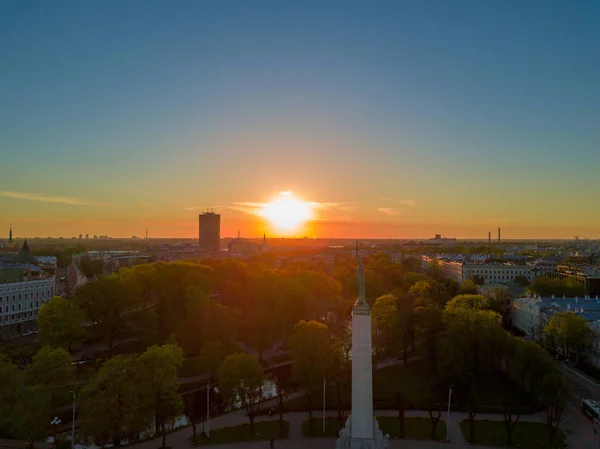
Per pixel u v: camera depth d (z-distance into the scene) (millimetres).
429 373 161500
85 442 118312
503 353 149750
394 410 133875
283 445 112750
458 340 152000
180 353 137000
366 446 85312
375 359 179250
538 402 134000
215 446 113188
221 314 195750
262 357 192125
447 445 111625
